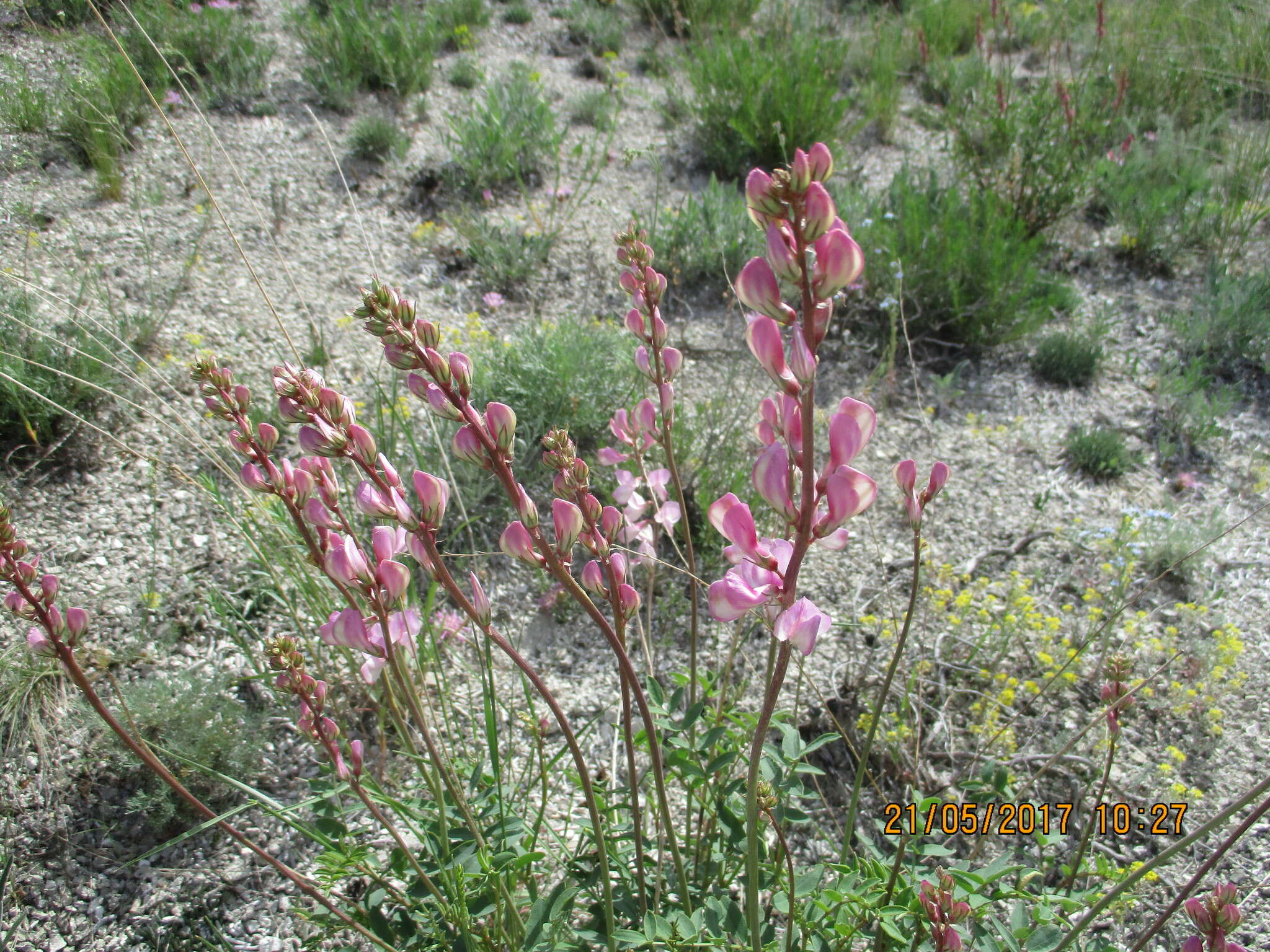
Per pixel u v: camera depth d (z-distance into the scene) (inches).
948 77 309.6
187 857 104.8
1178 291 219.9
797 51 274.4
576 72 318.0
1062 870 106.8
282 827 107.9
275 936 98.0
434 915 81.7
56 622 62.4
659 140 276.4
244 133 250.1
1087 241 239.3
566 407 161.0
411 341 53.5
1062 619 139.9
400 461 149.2
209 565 135.4
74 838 105.0
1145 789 115.7
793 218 44.1
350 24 283.9
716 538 146.9
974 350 201.8
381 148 247.6
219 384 63.9
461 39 317.1
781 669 53.9
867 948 91.3
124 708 83.5
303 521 67.1
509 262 211.5
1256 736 122.8
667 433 85.8
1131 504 162.7
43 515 138.6
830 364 194.2
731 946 75.7
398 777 110.1
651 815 103.4
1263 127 277.3
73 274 184.5
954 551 152.5
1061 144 228.5
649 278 79.4
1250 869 106.9
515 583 142.6
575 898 85.4
